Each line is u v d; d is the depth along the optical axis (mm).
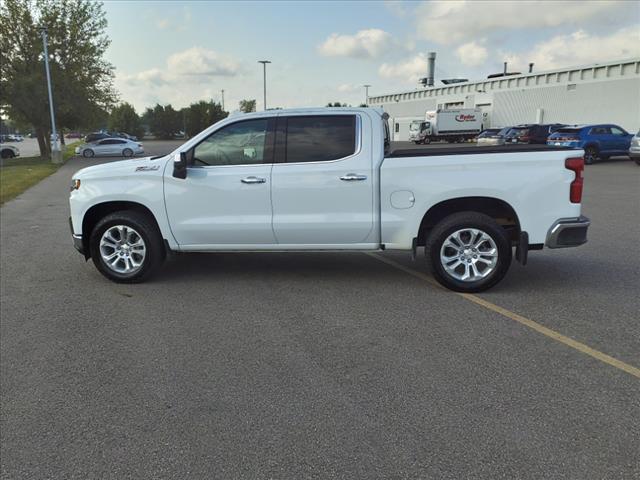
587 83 35531
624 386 3502
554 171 5219
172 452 2893
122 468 2771
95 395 3531
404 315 4922
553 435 2955
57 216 11547
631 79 31953
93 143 38188
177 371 3857
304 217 5590
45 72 33562
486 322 4703
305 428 3086
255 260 7133
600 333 4414
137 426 3150
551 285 5777
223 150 5734
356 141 5512
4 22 33750
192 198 5734
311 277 6270
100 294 5746
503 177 5254
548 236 5312
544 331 4473
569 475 2623
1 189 16562
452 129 47031
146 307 5293
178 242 5887
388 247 5602
